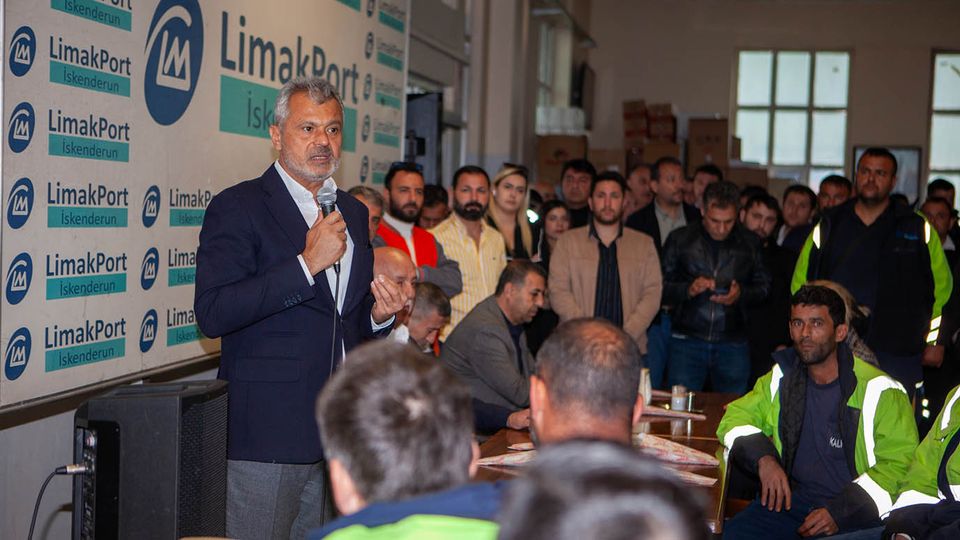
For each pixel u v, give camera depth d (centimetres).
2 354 262
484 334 413
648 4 1535
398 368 128
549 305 569
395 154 598
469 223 541
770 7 1515
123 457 209
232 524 260
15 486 303
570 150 1134
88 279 300
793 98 1529
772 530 342
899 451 325
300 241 265
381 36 564
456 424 127
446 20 865
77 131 293
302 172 266
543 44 1283
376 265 349
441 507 120
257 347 260
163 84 343
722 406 422
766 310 631
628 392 173
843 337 345
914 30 1480
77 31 292
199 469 217
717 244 567
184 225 361
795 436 350
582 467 91
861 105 1500
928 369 580
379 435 123
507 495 94
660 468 95
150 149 336
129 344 326
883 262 511
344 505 130
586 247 547
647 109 1263
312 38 470
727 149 1250
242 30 401
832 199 813
